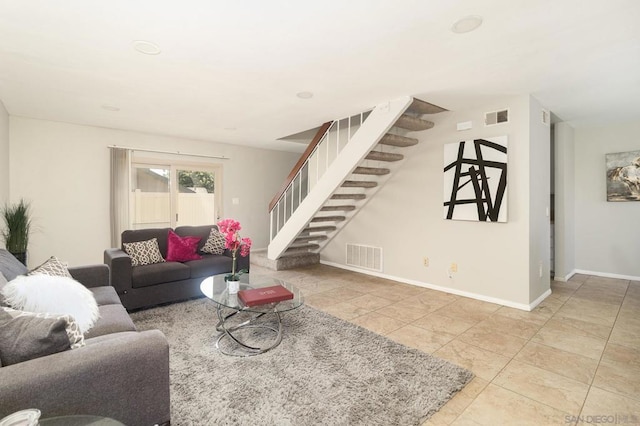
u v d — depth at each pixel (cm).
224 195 643
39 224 452
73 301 175
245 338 264
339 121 465
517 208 345
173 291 347
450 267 401
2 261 215
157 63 264
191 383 198
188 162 594
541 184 370
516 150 345
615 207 474
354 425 163
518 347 253
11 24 206
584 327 293
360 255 517
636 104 372
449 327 292
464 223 388
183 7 188
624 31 212
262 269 539
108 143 503
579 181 501
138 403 137
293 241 523
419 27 209
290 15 196
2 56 252
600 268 488
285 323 297
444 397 187
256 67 271
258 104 376
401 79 297
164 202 570
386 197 474
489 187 360
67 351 130
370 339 264
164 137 559
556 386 201
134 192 538
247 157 677
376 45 233
